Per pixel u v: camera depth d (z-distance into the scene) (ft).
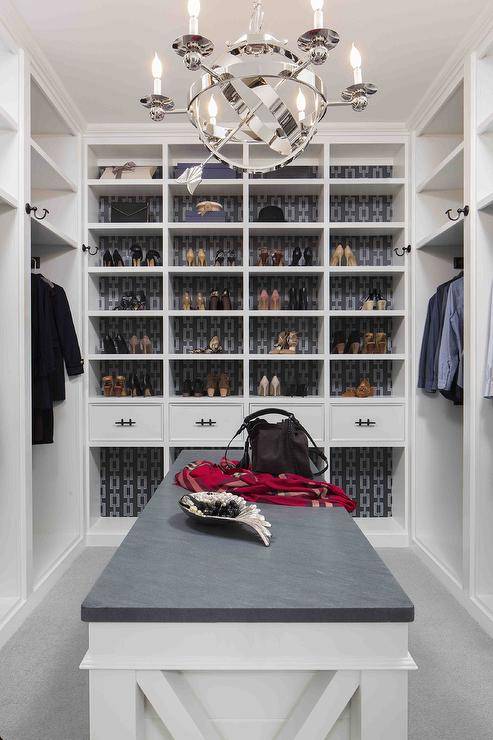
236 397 13.01
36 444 11.47
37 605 9.63
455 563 10.98
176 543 4.75
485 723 6.43
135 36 8.98
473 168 9.36
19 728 6.30
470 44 9.16
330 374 14.29
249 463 7.16
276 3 8.09
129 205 13.29
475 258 9.36
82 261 12.81
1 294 9.14
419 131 12.42
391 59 9.74
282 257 13.33
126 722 3.51
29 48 9.20
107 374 14.21
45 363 10.98
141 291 14.14
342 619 3.48
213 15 8.40
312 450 7.16
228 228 12.98
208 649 3.52
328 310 12.87
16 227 9.12
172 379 13.69
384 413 12.99
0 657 7.88
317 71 10.11
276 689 3.66
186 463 8.11
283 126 5.45
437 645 8.27
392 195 14.07
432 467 12.79
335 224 12.89
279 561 4.33
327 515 5.62
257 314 12.86
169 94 11.10
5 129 9.08
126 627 3.52
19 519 9.13
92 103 11.51
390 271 12.99
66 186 12.24
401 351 13.34
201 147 13.05
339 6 8.21
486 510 9.35
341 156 13.85
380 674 3.51
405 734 3.50
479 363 9.38
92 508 13.47
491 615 8.64
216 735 3.60
